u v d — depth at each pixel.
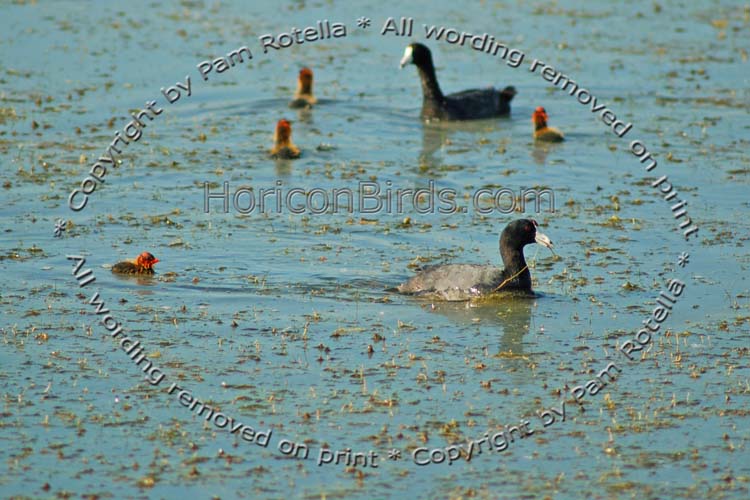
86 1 36.94
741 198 21.09
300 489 10.90
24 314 15.10
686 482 11.08
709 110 27.20
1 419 12.12
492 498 10.75
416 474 11.24
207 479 11.02
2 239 18.16
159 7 36.31
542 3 38.03
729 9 37.88
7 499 10.51
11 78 28.19
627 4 38.34
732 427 12.24
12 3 36.28
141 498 10.62
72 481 10.88
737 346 14.48
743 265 17.53
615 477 11.17
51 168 22.00
